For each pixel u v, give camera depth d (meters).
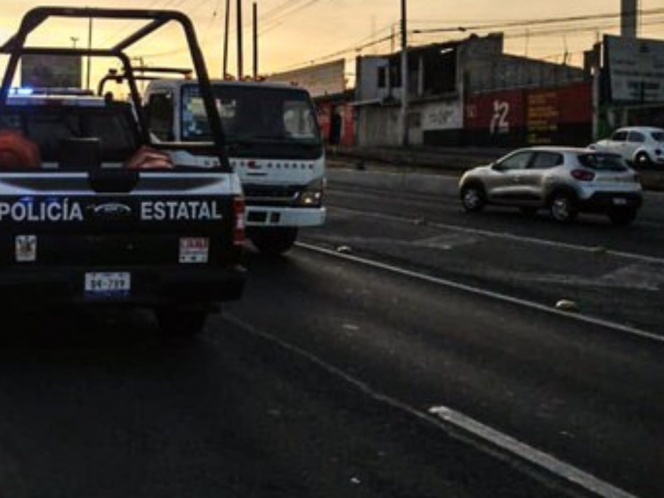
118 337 8.78
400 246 16.70
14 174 7.43
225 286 7.92
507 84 66.38
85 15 7.83
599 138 52.69
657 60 55.50
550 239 18.50
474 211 24.50
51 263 7.56
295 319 9.86
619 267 14.82
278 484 5.26
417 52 70.75
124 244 7.71
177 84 13.72
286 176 14.12
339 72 84.25
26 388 7.03
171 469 5.45
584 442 6.12
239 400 6.84
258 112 14.16
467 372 7.87
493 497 5.16
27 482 5.21
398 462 5.66
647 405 7.02
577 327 9.91
